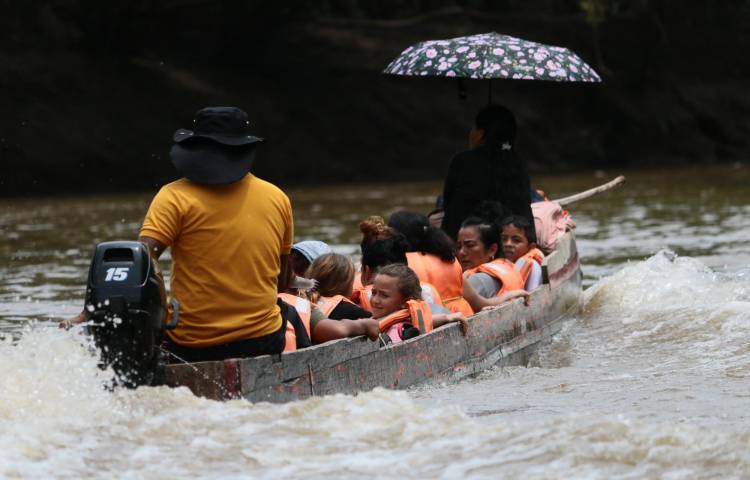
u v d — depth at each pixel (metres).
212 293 17.14
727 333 25.09
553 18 124.75
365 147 110.19
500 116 30.16
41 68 97.12
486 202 28.41
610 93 123.75
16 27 99.19
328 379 17.22
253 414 14.67
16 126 92.62
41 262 42.38
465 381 20.52
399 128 112.56
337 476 12.42
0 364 15.44
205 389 15.92
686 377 20.06
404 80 116.81
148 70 104.00
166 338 17.52
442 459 12.80
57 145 93.50
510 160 30.03
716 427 14.54
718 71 131.75
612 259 39.84
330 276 20.42
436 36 119.25
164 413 14.73
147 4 102.88
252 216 17.31
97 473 12.53
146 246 16.02
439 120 114.88
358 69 114.69
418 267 23.20
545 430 13.58
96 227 57.94
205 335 17.19
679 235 46.91
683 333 25.52
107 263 15.73
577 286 29.95
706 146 124.19
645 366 21.98
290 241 18.27
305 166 106.25
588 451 12.77
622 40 125.75
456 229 29.88
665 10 130.25
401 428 13.97
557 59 29.78
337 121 110.81
